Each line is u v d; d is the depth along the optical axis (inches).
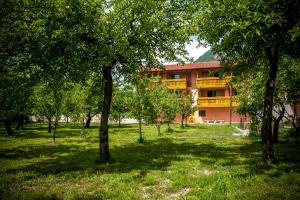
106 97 600.7
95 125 1962.4
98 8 528.7
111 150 766.5
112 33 533.0
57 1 479.2
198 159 594.6
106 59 514.3
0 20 424.5
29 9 475.5
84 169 528.1
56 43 527.8
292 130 1015.6
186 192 368.2
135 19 564.1
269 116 508.7
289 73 697.0
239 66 676.7
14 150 805.9
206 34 547.8
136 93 956.0
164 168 512.4
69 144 932.6
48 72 538.3
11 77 450.6
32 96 928.9
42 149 821.9
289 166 471.5
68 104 1082.7
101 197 356.5
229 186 371.2
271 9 323.6
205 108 2182.6
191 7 565.9
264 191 340.2
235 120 2111.2
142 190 384.5
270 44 417.1
